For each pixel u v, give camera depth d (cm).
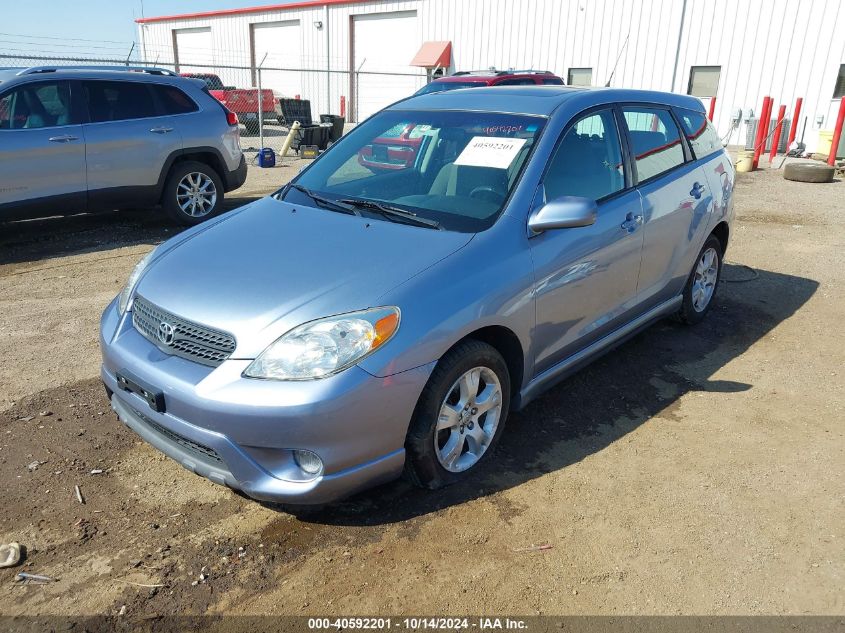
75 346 463
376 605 246
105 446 342
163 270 312
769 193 1109
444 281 284
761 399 406
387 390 262
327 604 246
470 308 286
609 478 323
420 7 2456
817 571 266
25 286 589
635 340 493
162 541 276
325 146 1588
